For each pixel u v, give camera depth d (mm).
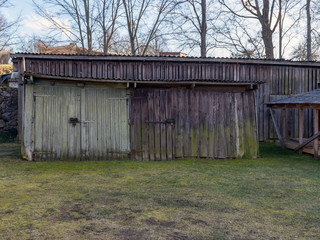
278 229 3588
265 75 12406
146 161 8305
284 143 10922
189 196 4922
